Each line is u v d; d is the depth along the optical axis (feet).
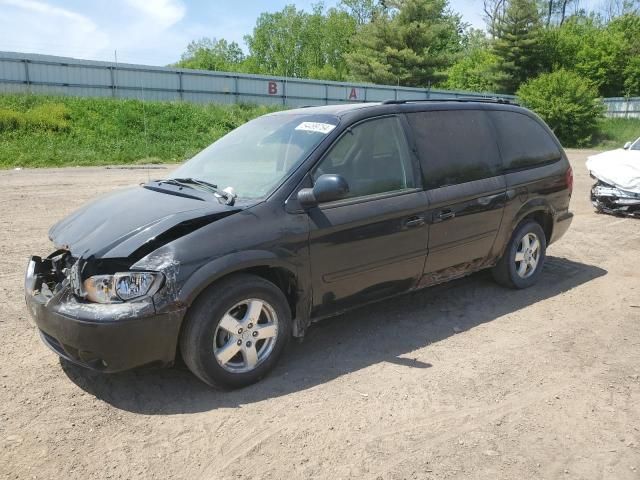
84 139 76.33
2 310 16.21
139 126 84.33
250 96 115.34
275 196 12.44
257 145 14.58
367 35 164.14
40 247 23.40
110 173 54.80
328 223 12.82
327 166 13.32
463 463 9.64
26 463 9.50
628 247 25.12
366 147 14.15
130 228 11.43
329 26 258.98
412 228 14.47
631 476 9.36
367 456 9.80
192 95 108.58
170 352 11.16
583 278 20.31
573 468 9.55
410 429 10.64
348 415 11.09
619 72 174.19
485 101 17.83
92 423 10.74
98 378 12.44
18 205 33.78
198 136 85.97
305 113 15.20
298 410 11.25
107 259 11.34
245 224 11.82
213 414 11.09
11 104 82.02
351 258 13.38
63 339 10.89
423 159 15.11
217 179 13.85
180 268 10.87
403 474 9.34
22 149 67.62
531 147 18.40
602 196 32.53
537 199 18.04
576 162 80.53
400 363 13.39
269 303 12.15
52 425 10.63
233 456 9.79
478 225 16.24
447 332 15.28
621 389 12.24
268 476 9.27
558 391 12.14
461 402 11.64
